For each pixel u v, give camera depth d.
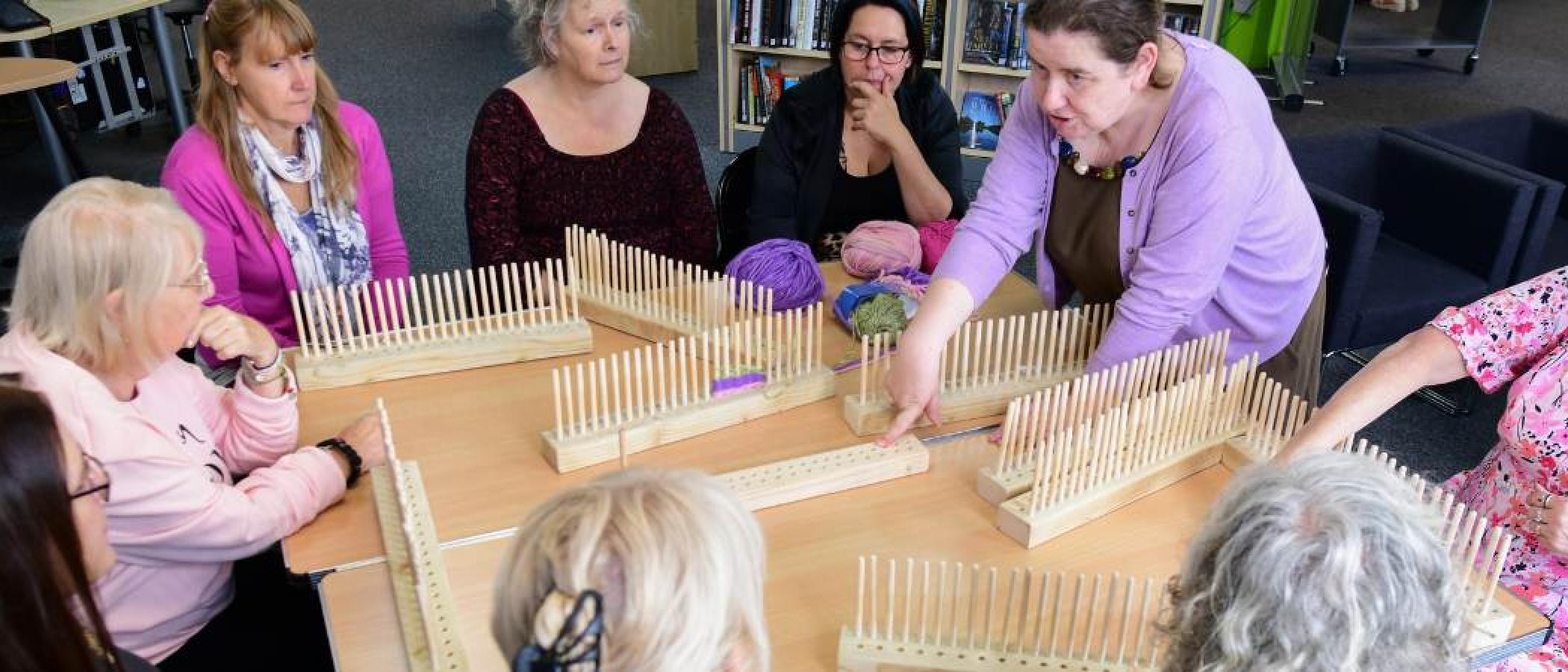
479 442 1.82
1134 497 1.69
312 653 1.72
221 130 2.20
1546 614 1.61
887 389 1.88
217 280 2.29
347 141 2.37
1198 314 1.94
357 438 1.77
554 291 2.15
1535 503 1.61
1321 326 2.14
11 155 5.10
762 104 5.29
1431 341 1.58
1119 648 1.32
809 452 1.80
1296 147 3.39
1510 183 3.07
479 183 2.48
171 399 1.65
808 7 5.00
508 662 0.81
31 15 4.04
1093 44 1.50
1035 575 1.54
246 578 1.84
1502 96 6.44
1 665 0.96
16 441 0.96
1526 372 1.57
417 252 4.22
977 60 4.90
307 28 2.15
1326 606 0.84
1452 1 6.79
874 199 2.77
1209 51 1.71
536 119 2.51
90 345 1.47
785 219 2.70
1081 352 2.03
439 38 7.20
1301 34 6.14
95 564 1.19
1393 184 3.45
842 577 1.53
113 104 5.32
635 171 2.61
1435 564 0.87
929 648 1.35
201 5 5.41
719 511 0.79
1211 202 1.67
